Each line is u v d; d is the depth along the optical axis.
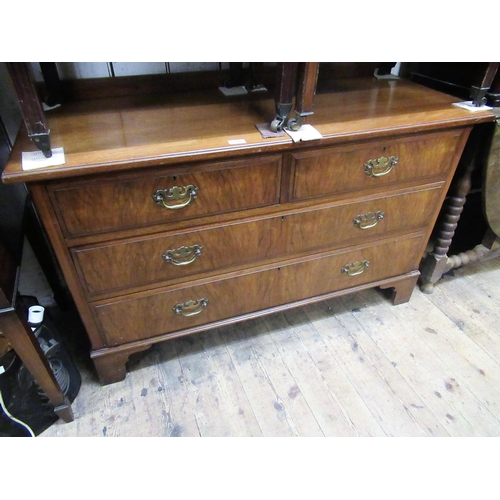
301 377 1.24
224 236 1.02
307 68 0.84
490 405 1.17
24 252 1.32
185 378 1.24
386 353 1.32
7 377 0.96
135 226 0.92
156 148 0.83
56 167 0.76
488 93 1.13
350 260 1.27
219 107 1.07
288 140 0.89
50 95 1.04
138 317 1.09
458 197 1.31
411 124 0.99
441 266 1.49
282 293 1.24
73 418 1.11
